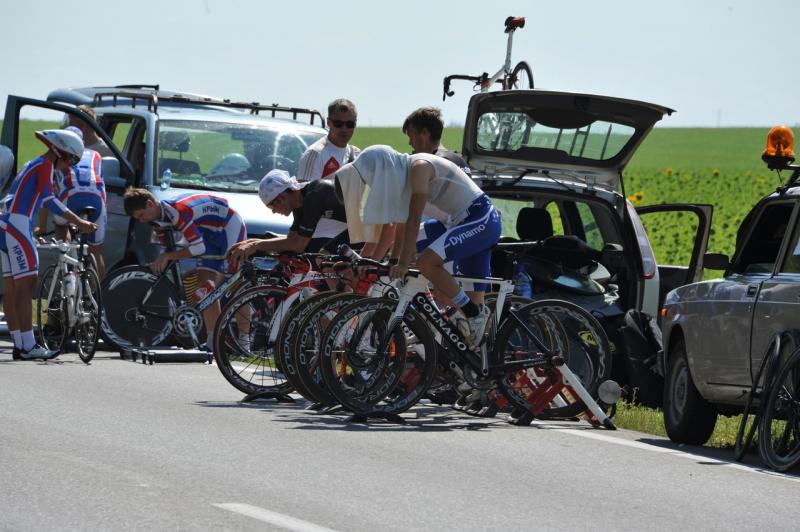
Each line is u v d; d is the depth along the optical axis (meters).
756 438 20.28
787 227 18.59
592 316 21.03
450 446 17.34
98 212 29.05
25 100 30.42
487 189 25.27
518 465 16.05
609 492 14.54
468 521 12.68
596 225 26.62
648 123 24.84
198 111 32.91
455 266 21.67
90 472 14.34
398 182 19.58
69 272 26.69
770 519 13.47
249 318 21.81
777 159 19.44
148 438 16.72
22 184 26.17
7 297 26.38
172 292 27.50
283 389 22.00
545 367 20.23
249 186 31.09
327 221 22.58
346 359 19.47
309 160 27.25
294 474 14.70
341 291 21.84
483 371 20.03
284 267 22.38
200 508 12.75
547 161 25.45
